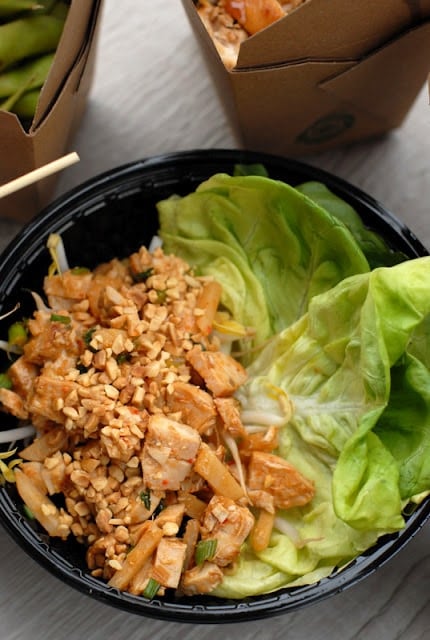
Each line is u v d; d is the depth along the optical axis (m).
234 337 0.64
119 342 0.61
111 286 0.63
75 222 0.63
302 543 0.61
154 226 0.66
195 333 0.62
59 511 0.61
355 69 0.63
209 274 0.64
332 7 0.59
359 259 0.61
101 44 0.71
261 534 0.61
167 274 0.64
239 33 0.63
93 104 0.71
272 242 0.64
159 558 0.59
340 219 0.63
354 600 0.66
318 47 0.61
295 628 0.65
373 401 0.59
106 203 0.64
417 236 0.70
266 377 0.63
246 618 0.59
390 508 0.58
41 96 0.59
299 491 0.61
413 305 0.59
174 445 0.59
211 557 0.59
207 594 0.60
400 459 0.60
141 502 0.60
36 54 0.62
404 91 0.66
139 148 0.70
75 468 0.61
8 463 0.62
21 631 0.65
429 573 0.66
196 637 0.65
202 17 0.63
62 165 0.58
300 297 0.64
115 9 0.72
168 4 0.72
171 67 0.71
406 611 0.66
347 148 0.71
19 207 0.67
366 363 0.59
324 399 0.61
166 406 0.61
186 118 0.71
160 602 0.59
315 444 0.61
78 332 0.62
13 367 0.62
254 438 0.62
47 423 0.62
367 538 0.60
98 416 0.60
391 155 0.71
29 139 0.60
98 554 0.60
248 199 0.63
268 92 0.63
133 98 0.71
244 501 0.61
